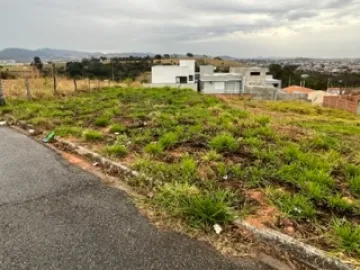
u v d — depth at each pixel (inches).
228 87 1419.8
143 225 89.0
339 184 115.8
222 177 119.6
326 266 70.8
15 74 579.5
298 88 1625.2
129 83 725.9
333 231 81.5
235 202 98.6
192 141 169.8
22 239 81.2
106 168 136.5
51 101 326.6
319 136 189.6
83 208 99.1
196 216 90.7
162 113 256.4
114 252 76.4
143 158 139.1
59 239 81.5
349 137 216.2
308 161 135.9
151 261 73.2
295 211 91.7
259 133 192.9
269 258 75.1
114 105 305.4
